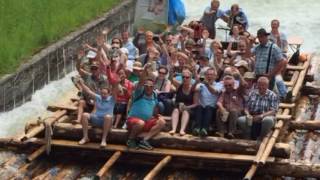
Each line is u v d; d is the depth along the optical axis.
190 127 15.81
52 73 22.02
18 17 24.03
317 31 28.61
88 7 26.98
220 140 15.10
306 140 16.86
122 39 19.16
